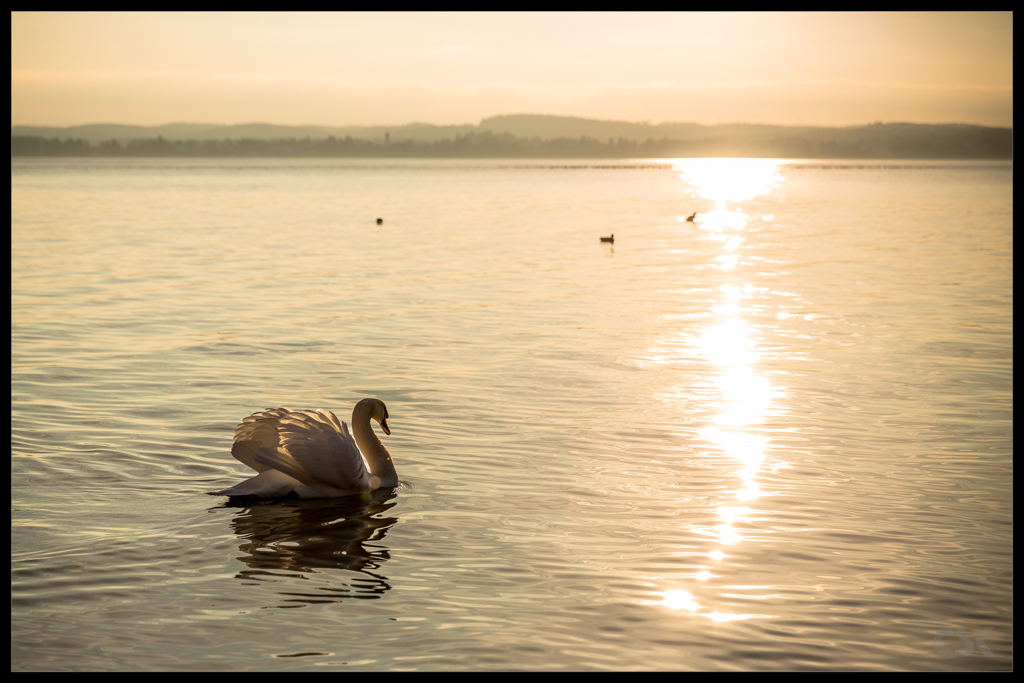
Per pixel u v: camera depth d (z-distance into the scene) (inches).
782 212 2844.5
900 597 279.0
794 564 302.2
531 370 616.1
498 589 280.2
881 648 248.4
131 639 246.7
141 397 530.0
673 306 915.4
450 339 729.0
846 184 6077.8
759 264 1327.5
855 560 306.5
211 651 241.3
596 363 641.0
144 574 287.4
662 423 483.8
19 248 1454.2
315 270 1197.7
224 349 679.7
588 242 1697.8
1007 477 397.4
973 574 296.4
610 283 1095.6
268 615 261.3
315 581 284.4
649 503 361.1
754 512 351.3
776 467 409.7
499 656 240.4
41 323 783.1
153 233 1795.0
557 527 333.1
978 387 571.8
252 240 1657.2
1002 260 1368.1
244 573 289.6
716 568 298.0
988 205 3137.3
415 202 3292.3
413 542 317.7
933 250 1540.4
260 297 952.9
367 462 388.5
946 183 5851.4
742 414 504.1
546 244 1641.2
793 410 513.3
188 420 479.5
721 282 1111.6
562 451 432.5
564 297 974.4
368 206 2979.8
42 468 395.9
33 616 258.4
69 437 444.8
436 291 1011.3
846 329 786.2
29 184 5098.4
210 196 3649.1
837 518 346.0
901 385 576.4
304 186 5113.2
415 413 502.0
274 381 576.7
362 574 290.2
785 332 769.6
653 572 294.4
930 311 885.2
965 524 340.8
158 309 868.0
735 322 819.4
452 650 243.0
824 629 258.4
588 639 250.5
